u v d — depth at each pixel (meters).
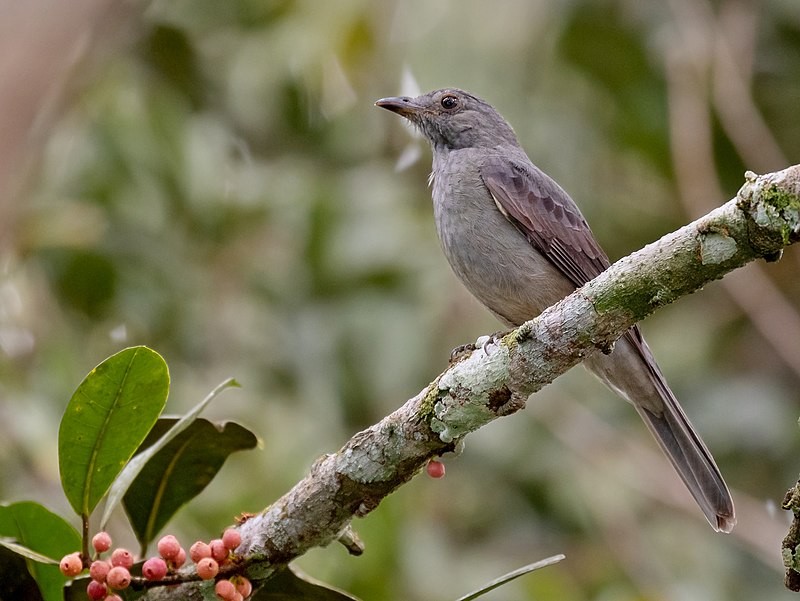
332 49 13.27
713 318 13.85
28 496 10.48
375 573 9.89
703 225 5.65
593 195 13.62
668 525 12.21
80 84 7.59
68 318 12.01
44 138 7.18
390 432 5.99
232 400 11.40
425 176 13.56
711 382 13.16
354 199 12.26
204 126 12.71
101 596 5.41
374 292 11.88
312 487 5.99
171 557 5.53
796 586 5.60
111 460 5.80
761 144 13.31
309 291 11.96
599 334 5.95
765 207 5.45
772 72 14.37
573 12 13.75
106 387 5.65
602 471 12.02
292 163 13.05
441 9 13.62
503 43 13.66
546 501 11.88
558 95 13.92
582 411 12.41
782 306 12.64
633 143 13.83
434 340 12.09
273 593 6.16
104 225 11.68
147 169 11.80
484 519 11.83
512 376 6.00
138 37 12.34
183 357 11.94
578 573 11.56
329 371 11.65
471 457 11.96
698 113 13.31
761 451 12.90
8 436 10.62
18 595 6.07
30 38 5.79
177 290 11.94
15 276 11.70
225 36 13.25
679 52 13.70
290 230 12.18
